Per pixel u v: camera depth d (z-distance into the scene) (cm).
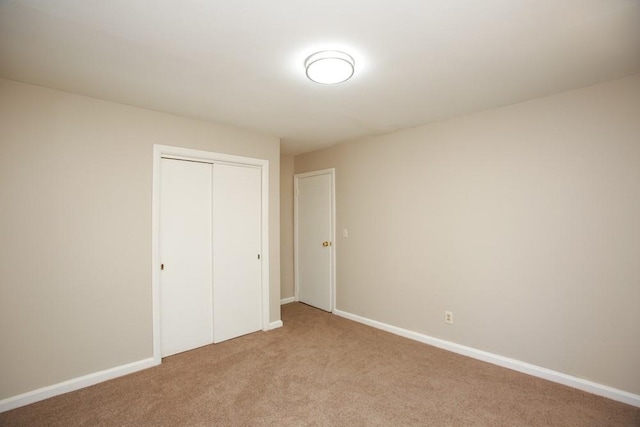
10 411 204
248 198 344
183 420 195
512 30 156
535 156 245
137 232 262
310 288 450
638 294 204
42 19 146
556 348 236
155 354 268
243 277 339
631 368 206
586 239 222
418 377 245
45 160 222
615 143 211
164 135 278
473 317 279
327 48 174
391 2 135
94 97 242
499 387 229
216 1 134
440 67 195
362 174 375
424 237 314
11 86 211
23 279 213
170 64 192
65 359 228
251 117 293
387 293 348
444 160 299
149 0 133
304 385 234
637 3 135
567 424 188
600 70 199
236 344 313
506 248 259
